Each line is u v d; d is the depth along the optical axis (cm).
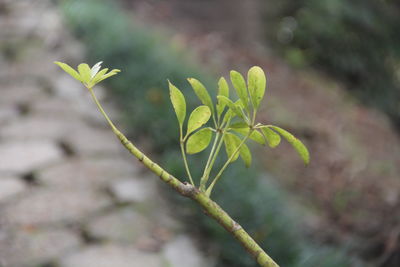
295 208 300
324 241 271
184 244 225
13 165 274
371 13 646
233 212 226
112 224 234
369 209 327
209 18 621
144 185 272
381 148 452
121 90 364
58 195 251
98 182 268
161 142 301
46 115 342
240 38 616
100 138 319
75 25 467
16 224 223
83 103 364
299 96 503
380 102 614
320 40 622
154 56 383
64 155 293
